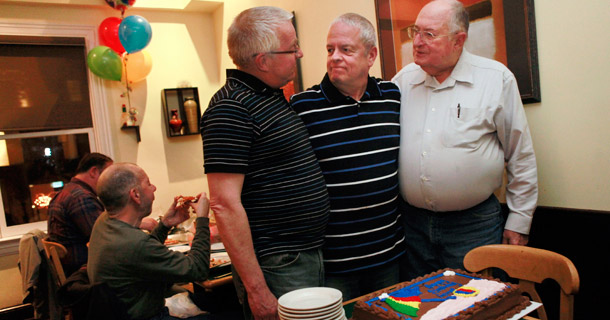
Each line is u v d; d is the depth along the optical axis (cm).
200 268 190
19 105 387
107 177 187
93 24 410
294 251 146
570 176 180
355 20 158
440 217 177
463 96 168
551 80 181
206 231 201
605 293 169
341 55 156
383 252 171
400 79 194
